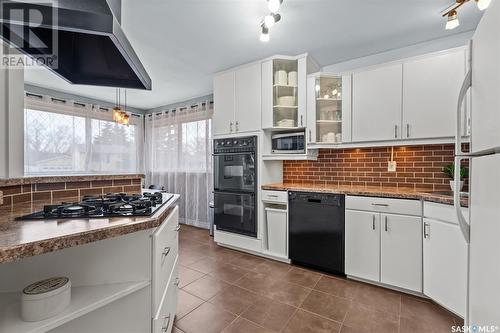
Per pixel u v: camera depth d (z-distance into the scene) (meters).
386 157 2.62
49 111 3.86
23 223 0.86
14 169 1.38
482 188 0.87
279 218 2.70
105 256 1.00
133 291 0.97
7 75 1.35
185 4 1.89
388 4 1.91
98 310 1.00
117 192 1.83
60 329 0.96
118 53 1.37
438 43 2.45
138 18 2.08
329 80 2.68
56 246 0.68
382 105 2.34
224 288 2.12
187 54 2.76
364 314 1.74
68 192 1.53
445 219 1.73
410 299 1.93
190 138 4.45
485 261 0.83
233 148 3.02
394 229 2.04
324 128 2.77
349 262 2.25
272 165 3.03
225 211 3.11
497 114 0.73
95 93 4.14
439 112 2.08
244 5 1.92
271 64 2.74
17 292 0.93
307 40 2.47
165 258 1.23
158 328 1.07
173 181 4.74
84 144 4.30
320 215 2.40
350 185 2.78
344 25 2.20
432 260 1.82
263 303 1.88
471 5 1.90
